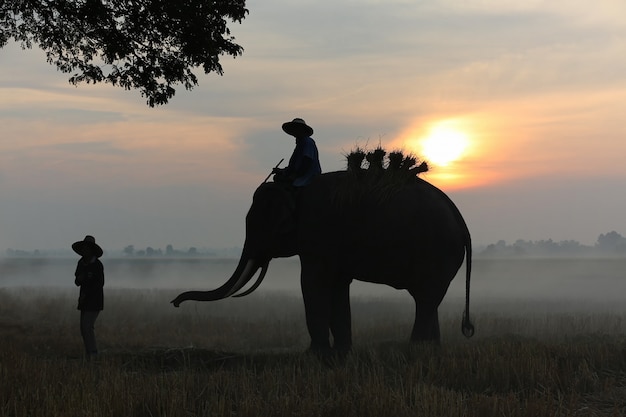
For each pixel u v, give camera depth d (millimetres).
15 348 19469
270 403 11516
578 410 11586
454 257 16172
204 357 17141
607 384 13164
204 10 23922
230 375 13781
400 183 16266
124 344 22875
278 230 17078
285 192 17156
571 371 13828
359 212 16234
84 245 18844
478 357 14852
